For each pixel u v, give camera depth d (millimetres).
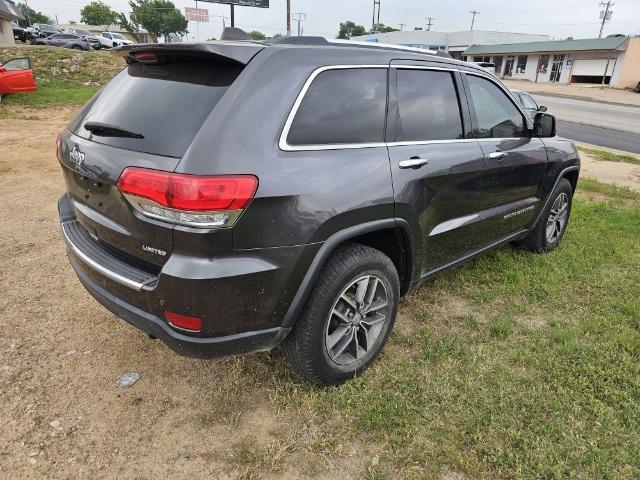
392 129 2744
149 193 2035
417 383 2742
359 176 2447
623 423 2484
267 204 2100
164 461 2219
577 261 4480
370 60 2674
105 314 3375
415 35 65812
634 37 42781
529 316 3559
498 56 58250
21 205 5516
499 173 3557
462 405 2580
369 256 2576
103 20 94188
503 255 4562
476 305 3682
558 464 2205
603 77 46125
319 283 2416
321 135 2379
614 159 10836
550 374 2854
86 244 2604
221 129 2057
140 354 2963
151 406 2549
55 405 2521
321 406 2549
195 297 2049
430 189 2902
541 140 4168
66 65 19516
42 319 3277
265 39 2627
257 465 2207
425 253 3041
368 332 2797
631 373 2869
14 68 14109
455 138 3201
